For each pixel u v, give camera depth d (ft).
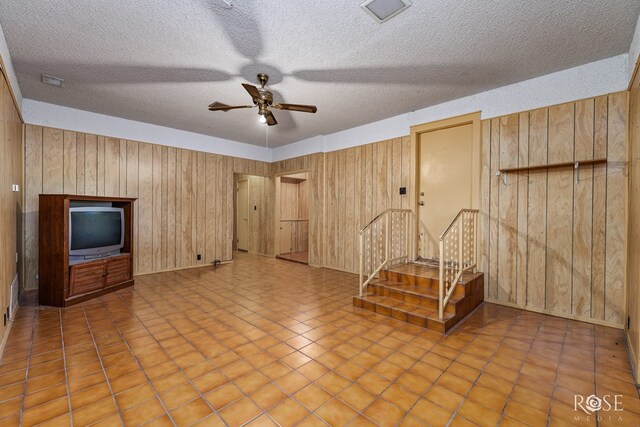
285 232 24.00
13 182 10.30
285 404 5.73
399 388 6.26
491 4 7.07
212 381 6.46
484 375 6.75
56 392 6.02
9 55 9.24
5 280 8.51
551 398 5.95
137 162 16.33
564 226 10.36
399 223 14.85
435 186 14.08
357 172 17.15
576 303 10.12
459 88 11.85
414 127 14.42
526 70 10.35
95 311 10.72
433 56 9.45
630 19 7.54
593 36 8.32
